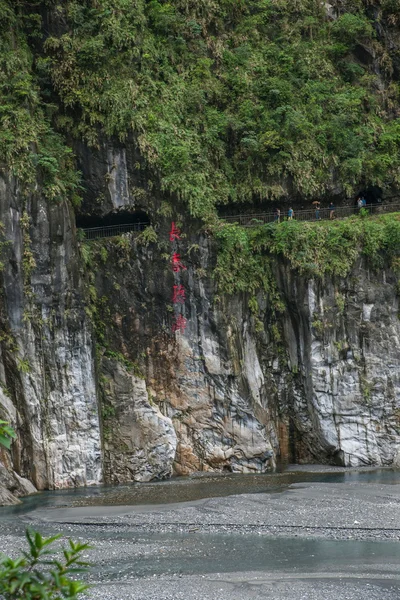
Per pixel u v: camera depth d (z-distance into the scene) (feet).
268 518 114.42
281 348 181.27
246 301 175.63
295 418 179.73
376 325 176.14
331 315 176.04
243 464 168.55
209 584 80.94
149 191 175.32
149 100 180.14
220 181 187.62
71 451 153.58
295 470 168.14
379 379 174.19
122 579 83.46
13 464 147.33
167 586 80.12
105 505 126.93
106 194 176.55
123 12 182.70
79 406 155.84
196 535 105.70
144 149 174.50
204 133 187.93
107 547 98.37
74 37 178.70
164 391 170.50
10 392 149.48
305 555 93.97
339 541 101.91
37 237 154.71
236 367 170.50
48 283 154.81
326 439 174.40
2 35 169.89
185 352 171.42
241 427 169.37
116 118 175.22
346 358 175.01
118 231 177.37
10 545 98.37
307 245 178.50
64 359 155.22
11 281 150.92
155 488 146.92
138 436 163.32
